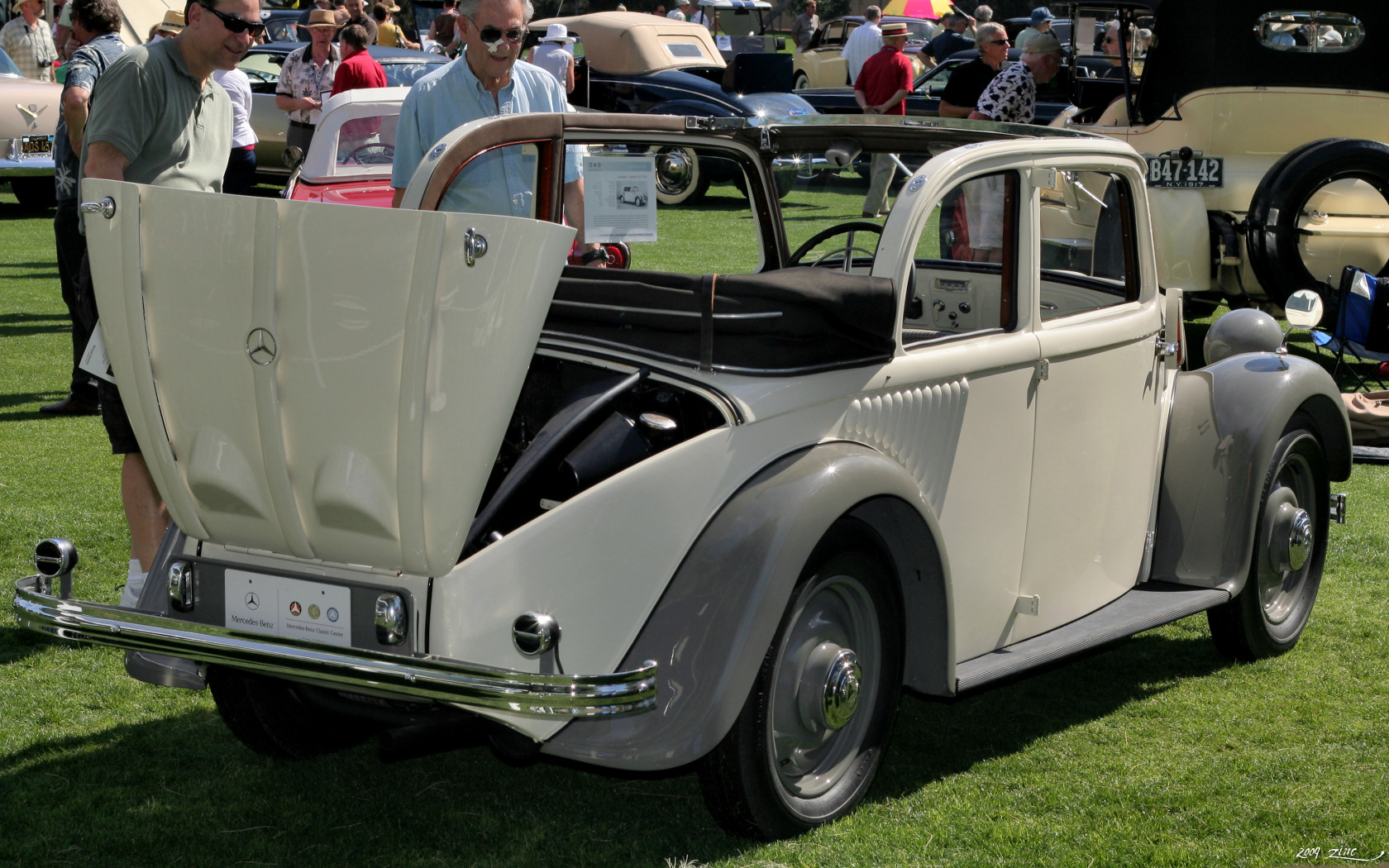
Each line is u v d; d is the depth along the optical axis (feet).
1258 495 13.47
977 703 13.20
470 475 8.20
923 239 10.93
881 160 13.01
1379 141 28.76
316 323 8.20
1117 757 11.85
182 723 12.25
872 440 10.44
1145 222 13.55
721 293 9.74
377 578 8.71
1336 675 13.92
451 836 10.23
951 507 11.14
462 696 8.13
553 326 10.55
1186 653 14.65
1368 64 28.48
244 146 31.73
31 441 22.20
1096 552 12.96
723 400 9.63
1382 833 10.40
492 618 8.61
